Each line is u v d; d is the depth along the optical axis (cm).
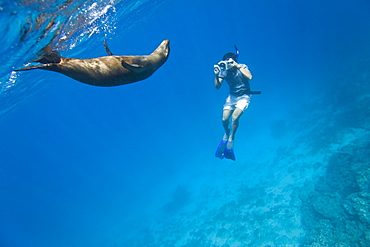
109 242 2648
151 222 2516
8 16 459
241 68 498
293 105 2883
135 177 4078
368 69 2261
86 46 1125
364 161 1128
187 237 1838
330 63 3334
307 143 1870
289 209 1356
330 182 1210
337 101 2100
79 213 4034
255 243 1294
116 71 166
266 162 2059
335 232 968
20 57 640
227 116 546
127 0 951
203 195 2325
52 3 508
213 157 3114
